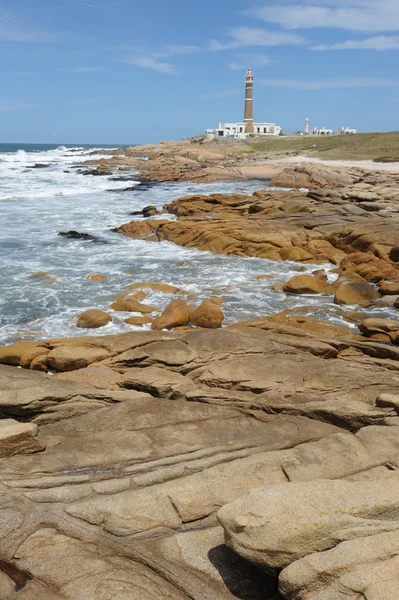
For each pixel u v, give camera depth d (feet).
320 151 247.29
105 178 175.32
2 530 15.92
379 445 20.20
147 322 42.86
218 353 30.01
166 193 134.72
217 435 21.83
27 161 272.10
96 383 27.12
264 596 14.17
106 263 63.62
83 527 16.15
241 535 14.16
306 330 37.55
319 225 73.15
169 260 65.46
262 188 147.02
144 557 15.14
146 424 22.80
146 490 17.39
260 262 64.90
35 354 32.81
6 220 90.17
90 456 20.02
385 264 58.49
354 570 12.73
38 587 13.99
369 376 27.81
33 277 56.49
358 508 14.43
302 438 21.52
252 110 396.98
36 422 23.31
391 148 225.56
